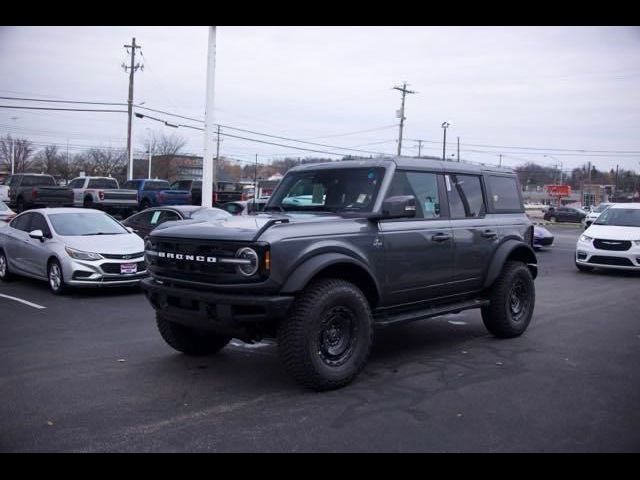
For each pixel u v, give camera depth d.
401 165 6.17
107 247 10.34
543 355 6.60
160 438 4.22
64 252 10.24
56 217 11.24
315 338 5.05
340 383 5.26
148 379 5.61
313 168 6.56
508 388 5.38
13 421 4.53
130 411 4.75
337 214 5.90
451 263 6.50
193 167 72.94
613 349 6.89
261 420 4.56
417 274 6.12
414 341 7.29
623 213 14.85
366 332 5.45
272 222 5.02
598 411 4.79
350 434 4.29
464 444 4.12
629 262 13.62
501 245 7.21
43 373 5.78
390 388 5.37
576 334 7.70
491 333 7.53
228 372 5.85
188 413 4.71
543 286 12.31
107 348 6.75
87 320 8.30
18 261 11.48
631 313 9.22
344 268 5.47
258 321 4.93
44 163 75.94
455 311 6.64
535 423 4.52
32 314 8.70
